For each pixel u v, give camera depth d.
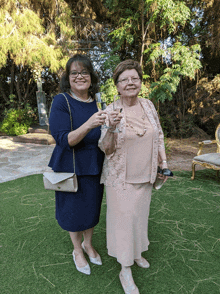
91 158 1.76
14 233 2.58
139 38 7.38
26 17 7.82
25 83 12.70
